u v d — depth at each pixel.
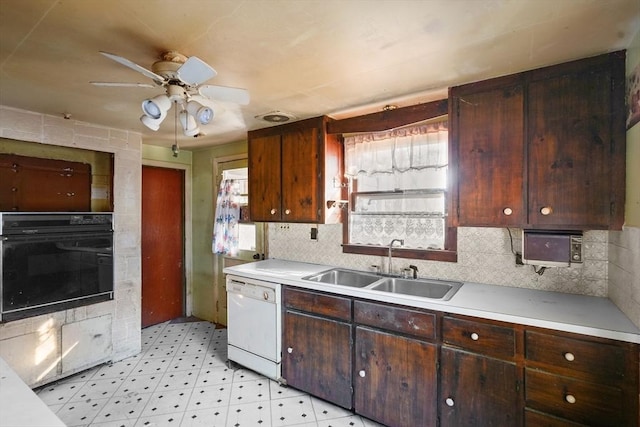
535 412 1.60
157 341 3.45
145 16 1.24
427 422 1.91
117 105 2.31
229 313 2.89
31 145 2.67
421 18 1.27
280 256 3.34
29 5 1.17
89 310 2.80
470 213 1.95
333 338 2.27
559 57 1.62
